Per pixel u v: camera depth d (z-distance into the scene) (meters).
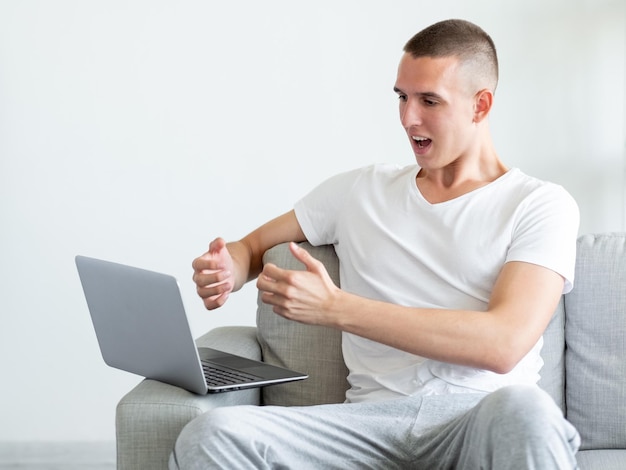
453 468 1.82
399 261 2.12
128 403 1.84
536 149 3.20
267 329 2.26
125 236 3.33
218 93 3.27
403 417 1.87
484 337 1.87
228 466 1.69
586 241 2.21
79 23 3.27
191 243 3.32
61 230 3.34
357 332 1.91
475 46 2.07
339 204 2.25
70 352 3.39
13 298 3.37
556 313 2.18
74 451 3.41
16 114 3.30
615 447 2.13
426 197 2.14
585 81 3.16
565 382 2.19
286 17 3.24
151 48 3.27
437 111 2.05
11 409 3.41
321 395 2.21
